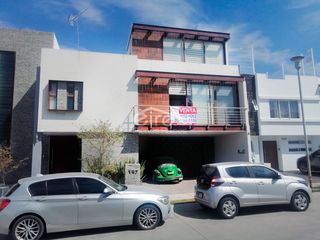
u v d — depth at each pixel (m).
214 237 6.15
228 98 17.23
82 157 13.59
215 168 8.38
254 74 18.33
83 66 14.48
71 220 6.50
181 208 9.48
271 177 8.50
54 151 16.66
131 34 17.56
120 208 6.86
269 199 8.23
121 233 6.71
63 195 6.58
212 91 17.02
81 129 13.55
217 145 19.58
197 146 19.88
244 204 8.04
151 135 17.47
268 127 17.81
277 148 19.05
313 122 18.88
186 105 16.39
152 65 16.30
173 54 17.75
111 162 13.98
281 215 8.01
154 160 17.00
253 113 17.84
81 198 6.62
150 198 7.14
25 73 16.45
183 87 16.55
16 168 15.04
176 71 16.69
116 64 14.97
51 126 13.62
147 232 6.73
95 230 7.02
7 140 15.91
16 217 6.19
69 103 14.05
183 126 15.04
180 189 12.96
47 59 14.08
